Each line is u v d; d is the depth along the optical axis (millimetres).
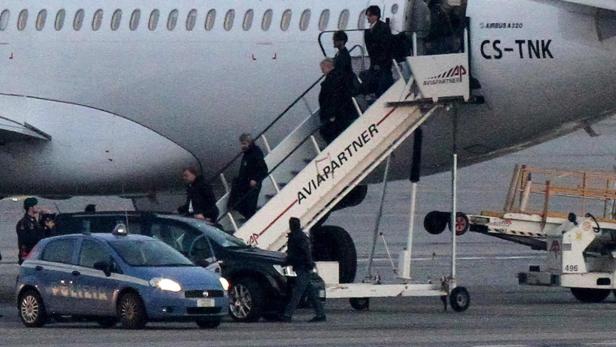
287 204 120562
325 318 111938
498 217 139875
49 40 143750
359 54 127750
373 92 123250
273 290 110000
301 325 108000
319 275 119062
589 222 135250
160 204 149750
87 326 106938
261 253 112688
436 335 98438
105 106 141375
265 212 120375
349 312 123188
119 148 140500
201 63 136125
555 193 142875
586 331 101938
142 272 101812
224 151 138375
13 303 136250
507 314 119750
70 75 142500
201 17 136625
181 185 144250
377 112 122000
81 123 141875
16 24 145750
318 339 95125
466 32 123688
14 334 100125
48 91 143500
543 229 140750
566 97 124000
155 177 142250
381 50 122438
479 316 117438
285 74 132000
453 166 125688
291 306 109938
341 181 121625
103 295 103000
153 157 140125
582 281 134500
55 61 143250
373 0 128375
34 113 143625
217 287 102812
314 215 121750
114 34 140625
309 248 110125
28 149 143125
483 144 130125
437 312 122688
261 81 133375
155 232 116188
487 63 123750
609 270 136750
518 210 141375
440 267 176875
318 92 130500
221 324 108375
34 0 145750
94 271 103500
